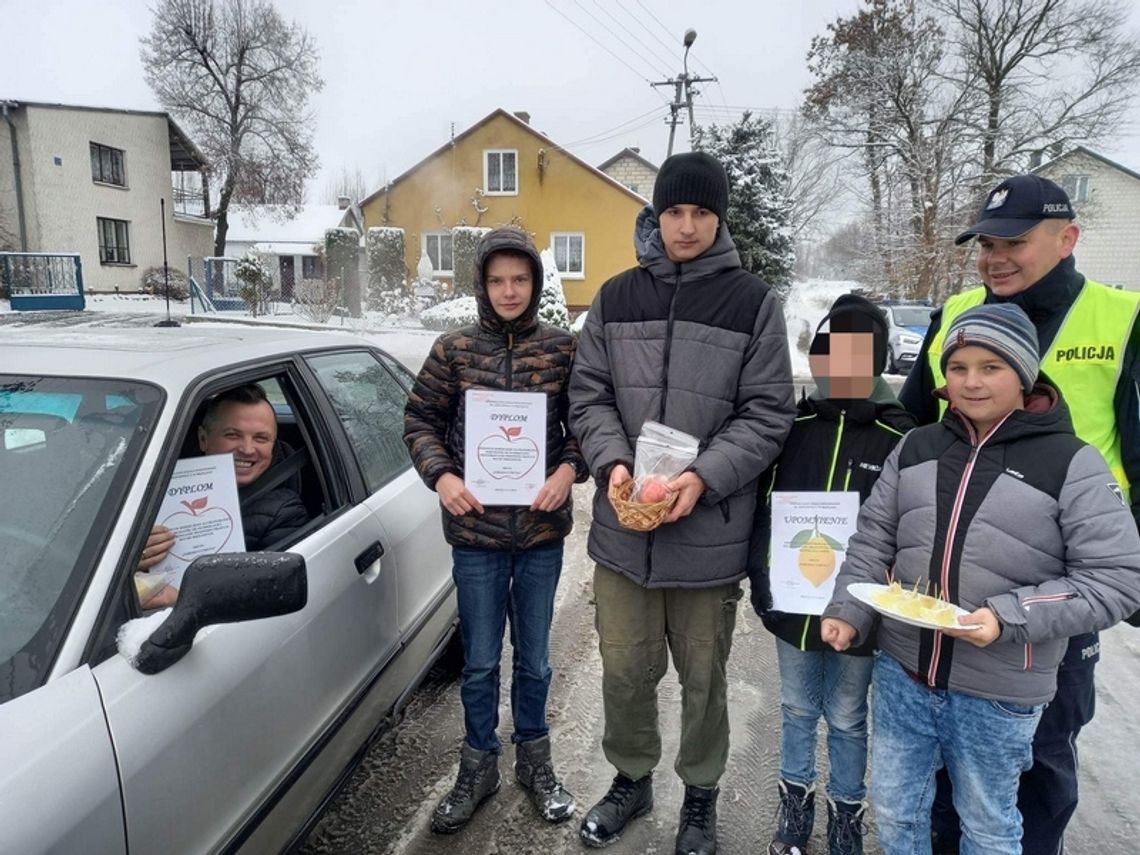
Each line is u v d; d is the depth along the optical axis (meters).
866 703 2.16
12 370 1.85
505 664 3.47
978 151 22.91
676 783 2.70
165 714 1.43
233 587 1.45
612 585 2.26
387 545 2.46
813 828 2.48
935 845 2.38
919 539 1.75
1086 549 1.55
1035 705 1.68
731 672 3.50
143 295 26.48
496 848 2.35
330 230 19.69
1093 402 1.92
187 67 30.11
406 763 2.75
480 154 24.73
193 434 2.12
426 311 18.62
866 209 25.48
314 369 2.58
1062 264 1.94
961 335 1.67
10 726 1.22
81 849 1.21
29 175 24.08
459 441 2.37
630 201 24.36
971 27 23.03
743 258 18.47
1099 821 2.51
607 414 2.19
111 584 1.47
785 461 2.15
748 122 18.52
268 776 1.74
